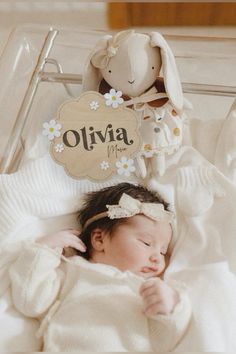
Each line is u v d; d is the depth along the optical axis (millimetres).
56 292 829
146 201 919
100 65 963
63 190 963
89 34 1285
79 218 952
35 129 1083
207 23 1442
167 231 897
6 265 854
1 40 1448
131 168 910
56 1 1622
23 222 924
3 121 1141
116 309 795
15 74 1219
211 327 773
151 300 745
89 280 840
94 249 893
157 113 976
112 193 922
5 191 932
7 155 1053
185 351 755
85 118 919
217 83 1197
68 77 1156
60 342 769
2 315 811
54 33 1280
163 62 949
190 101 1178
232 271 898
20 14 1611
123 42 937
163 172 996
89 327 775
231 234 929
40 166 968
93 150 913
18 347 789
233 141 1054
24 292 807
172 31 1450
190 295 823
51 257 840
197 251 909
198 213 951
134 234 873
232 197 971
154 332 778
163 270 889
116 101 923
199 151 1086
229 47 1244
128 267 859
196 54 1237
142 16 1473
